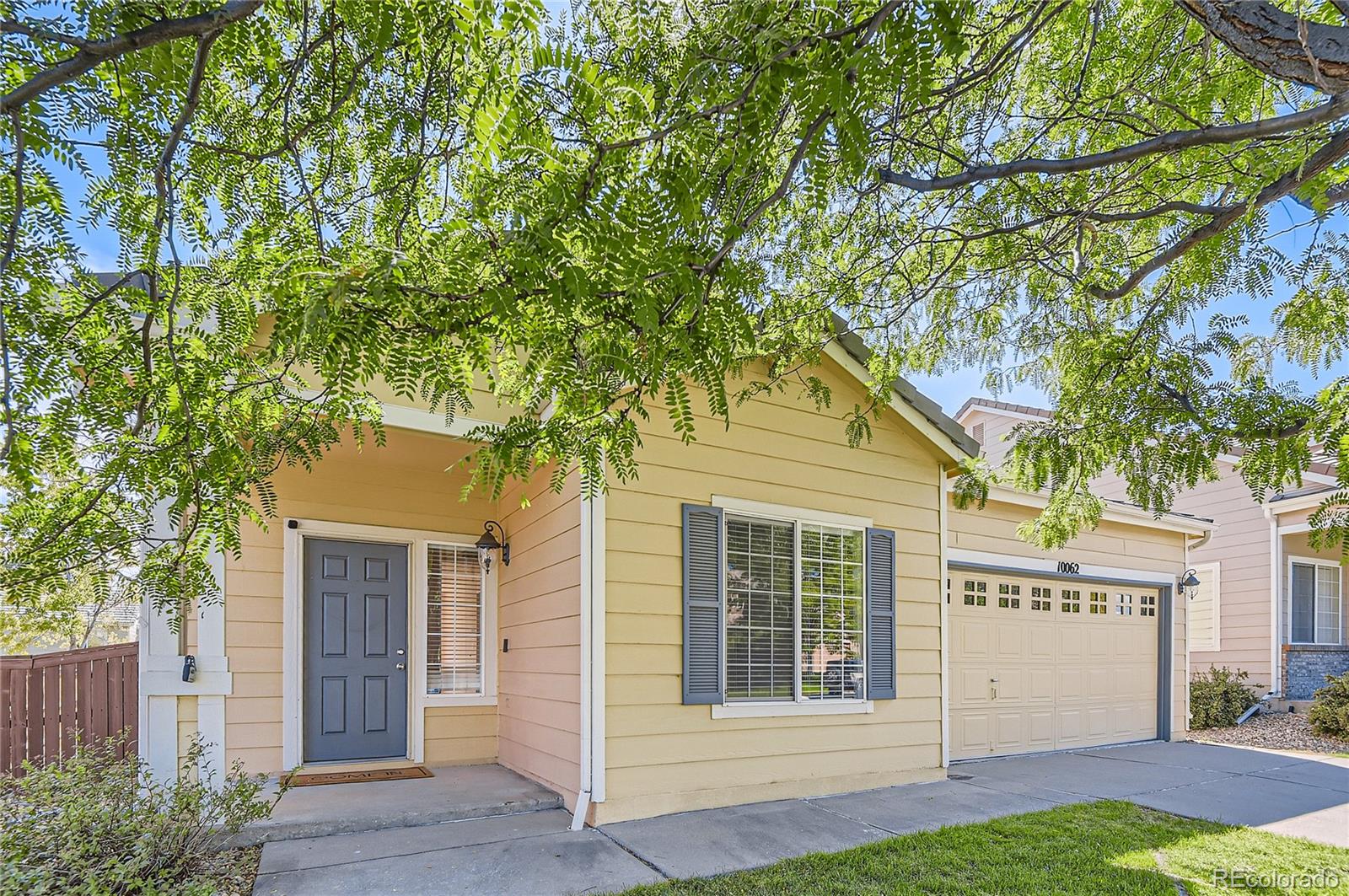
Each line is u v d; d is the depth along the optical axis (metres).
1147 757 8.08
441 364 2.16
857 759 6.11
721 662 5.51
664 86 2.05
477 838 4.57
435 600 6.83
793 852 4.41
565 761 5.23
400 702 6.52
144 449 2.40
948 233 4.39
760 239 3.46
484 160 1.98
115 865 3.28
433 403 2.23
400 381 2.01
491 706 6.85
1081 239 4.04
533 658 6.00
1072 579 8.95
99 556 2.54
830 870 4.10
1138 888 3.85
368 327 1.79
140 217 2.06
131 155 1.96
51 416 2.09
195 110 1.96
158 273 2.34
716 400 2.29
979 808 5.50
